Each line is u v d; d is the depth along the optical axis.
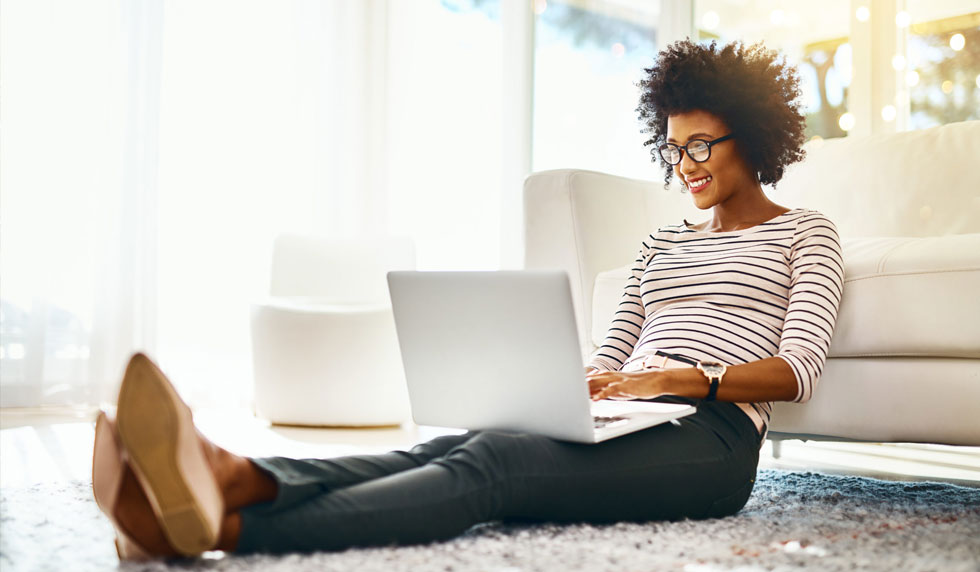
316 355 3.19
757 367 1.37
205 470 0.97
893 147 2.35
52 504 1.55
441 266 4.65
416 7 4.76
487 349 1.27
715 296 1.52
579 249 2.29
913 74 3.71
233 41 4.18
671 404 1.39
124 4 3.79
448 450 1.25
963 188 2.21
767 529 1.29
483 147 4.55
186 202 4.02
